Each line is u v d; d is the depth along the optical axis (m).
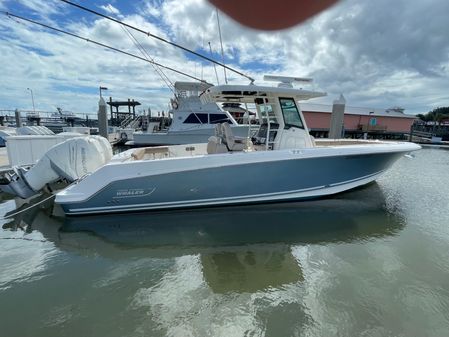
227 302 2.82
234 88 5.00
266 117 5.92
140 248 3.97
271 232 4.43
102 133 14.23
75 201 4.84
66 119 32.28
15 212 5.31
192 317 2.61
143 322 2.55
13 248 3.95
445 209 5.52
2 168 7.23
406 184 7.64
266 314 2.65
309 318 2.59
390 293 2.92
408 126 30.84
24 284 3.09
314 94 5.44
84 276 3.27
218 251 3.89
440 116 41.09
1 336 2.39
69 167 5.32
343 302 2.80
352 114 28.73
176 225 4.66
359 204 5.66
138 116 26.55
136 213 5.08
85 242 4.14
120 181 4.81
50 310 2.69
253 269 3.44
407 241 4.15
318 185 5.47
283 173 5.15
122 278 3.23
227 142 5.46
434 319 2.56
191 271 3.40
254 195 5.26
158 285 3.11
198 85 14.14
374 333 2.41
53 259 3.66
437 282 3.11
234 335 2.40
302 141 5.73
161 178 4.87
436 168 10.48
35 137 7.84
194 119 14.40
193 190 5.02
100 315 2.63
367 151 5.30
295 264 3.54
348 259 3.64
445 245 4.01
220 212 5.14
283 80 5.71
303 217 4.97
